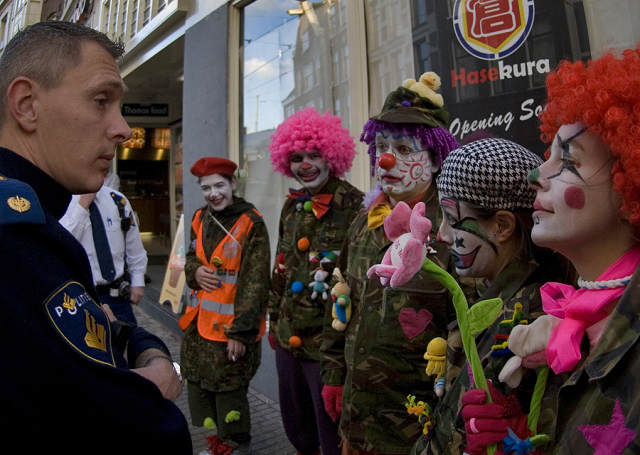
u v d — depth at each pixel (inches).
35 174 35.8
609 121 27.5
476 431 33.0
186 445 36.1
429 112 68.4
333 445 89.4
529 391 34.2
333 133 94.8
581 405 28.2
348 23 122.6
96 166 37.9
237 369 106.2
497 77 88.5
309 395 98.9
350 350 70.8
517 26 85.7
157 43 221.8
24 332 28.5
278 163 101.8
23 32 36.8
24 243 30.4
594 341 29.8
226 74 167.5
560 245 31.3
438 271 34.0
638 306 26.3
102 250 117.4
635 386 25.0
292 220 99.8
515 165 39.6
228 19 166.9
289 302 96.6
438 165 71.5
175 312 206.4
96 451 30.9
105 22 279.6
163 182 409.7
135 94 309.0
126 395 32.1
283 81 150.3
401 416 63.7
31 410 28.6
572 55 80.7
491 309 33.9
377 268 34.5
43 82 35.5
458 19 93.2
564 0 81.0
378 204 72.4
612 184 29.2
